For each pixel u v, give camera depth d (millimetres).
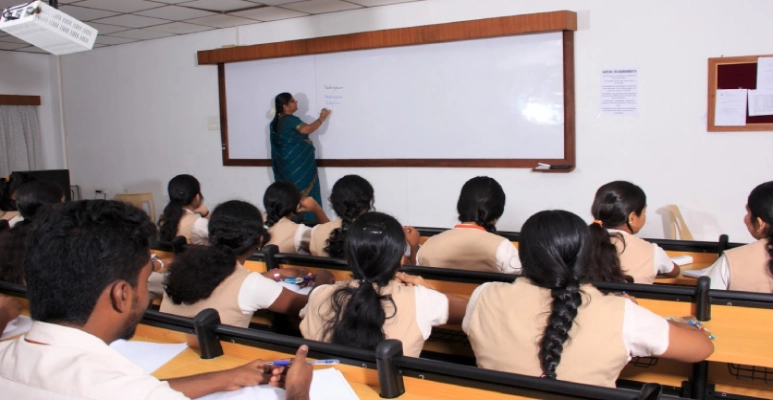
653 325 1393
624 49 4387
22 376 901
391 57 5281
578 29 4523
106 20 5609
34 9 2334
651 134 4387
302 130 5523
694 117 4234
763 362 1510
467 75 4965
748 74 4020
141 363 1549
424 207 5379
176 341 1687
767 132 4020
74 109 7699
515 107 4805
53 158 7867
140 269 994
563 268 1434
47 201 2885
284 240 3051
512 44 4734
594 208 2453
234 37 6160
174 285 1924
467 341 2301
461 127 5066
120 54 7113
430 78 5133
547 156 4738
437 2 5008
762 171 4078
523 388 1180
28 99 7465
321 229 2891
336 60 5555
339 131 5672
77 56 7527
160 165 7051
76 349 919
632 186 2393
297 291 2283
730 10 4020
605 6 4406
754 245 2090
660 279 2576
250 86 6094
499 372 1203
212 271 1919
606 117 4520
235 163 6348
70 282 922
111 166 7500
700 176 4273
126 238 964
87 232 937
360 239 1624
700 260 2799
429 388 1283
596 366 1376
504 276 2053
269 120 6043
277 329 2561
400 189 5469
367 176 5609
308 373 1221
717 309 1750
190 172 6805
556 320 1379
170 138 6895
